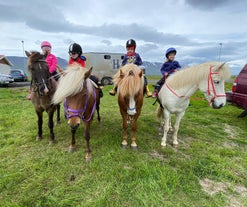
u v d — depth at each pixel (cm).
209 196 218
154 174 252
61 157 295
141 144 351
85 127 283
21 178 243
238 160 312
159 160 298
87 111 270
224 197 220
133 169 265
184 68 312
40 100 317
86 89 253
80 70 240
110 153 310
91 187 228
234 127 490
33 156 299
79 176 250
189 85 297
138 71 276
